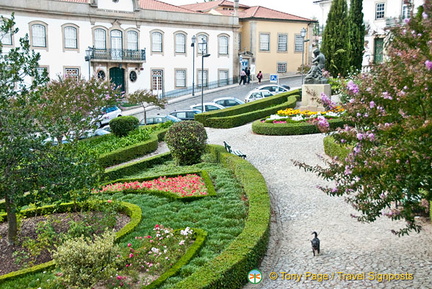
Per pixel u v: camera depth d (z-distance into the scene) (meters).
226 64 45.91
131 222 9.80
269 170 14.38
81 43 38.41
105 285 7.31
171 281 7.29
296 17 50.28
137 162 15.75
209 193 11.73
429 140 6.12
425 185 6.42
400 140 6.36
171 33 42.50
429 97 6.01
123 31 40.19
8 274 7.64
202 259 7.96
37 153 8.61
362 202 7.19
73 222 9.17
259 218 9.35
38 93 8.94
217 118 23.91
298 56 50.53
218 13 47.00
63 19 37.41
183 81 43.69
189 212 10.47
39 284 7.32
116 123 20.92
